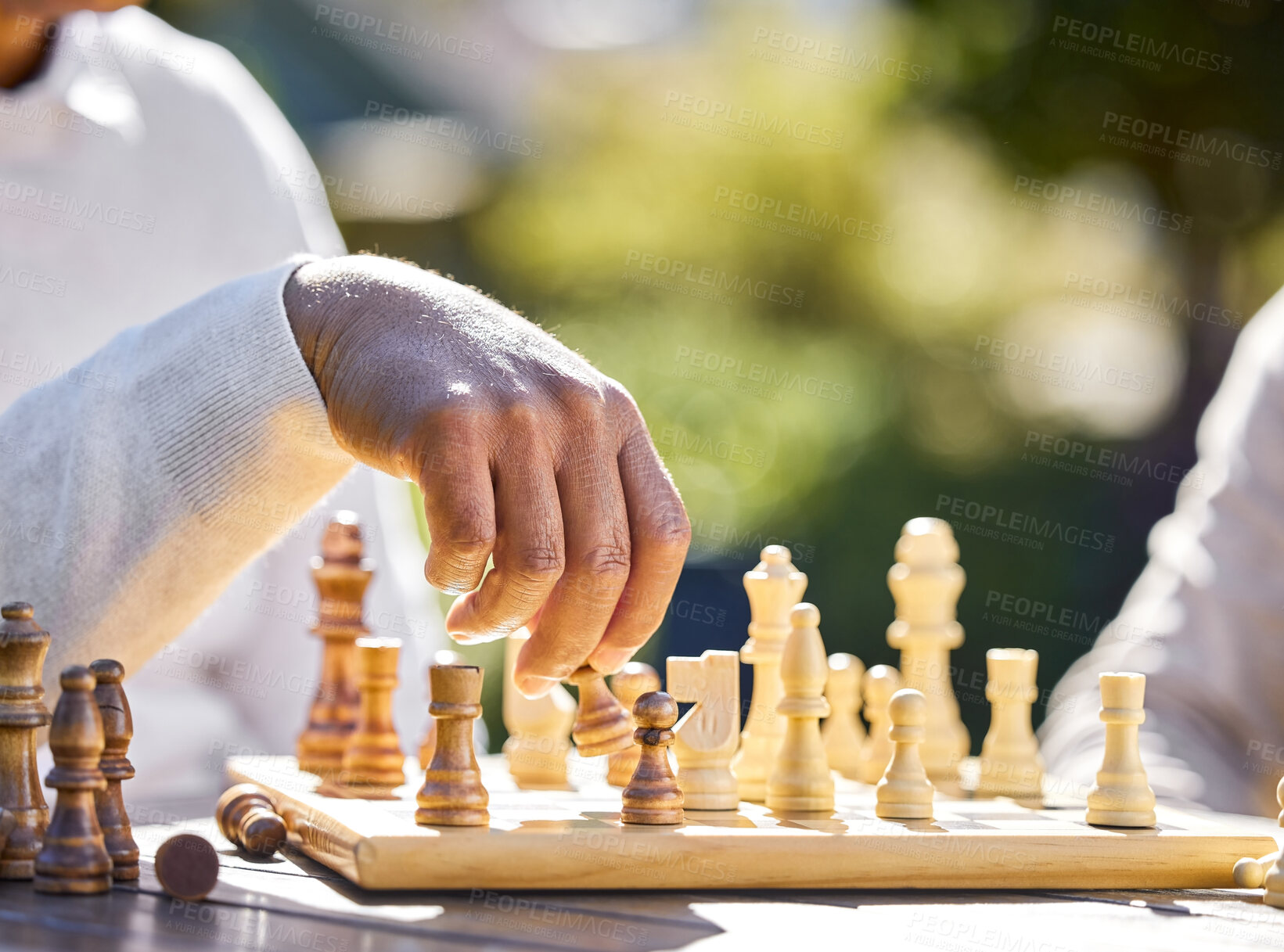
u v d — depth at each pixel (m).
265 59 7.55
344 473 1.68
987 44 6.89
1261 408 3.05
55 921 1.15
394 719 2.95
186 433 1.62
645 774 1.58
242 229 3.16
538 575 1.37
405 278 1.57
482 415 1.37
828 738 2.53
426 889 1.33
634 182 7.76
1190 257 6.33
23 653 1.36
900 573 2.59
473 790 1.47
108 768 1.36
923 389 7.35
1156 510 6.64
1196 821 1.81
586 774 2.30
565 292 7.79
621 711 1.96
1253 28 6.07
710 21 7.82
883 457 7.25
